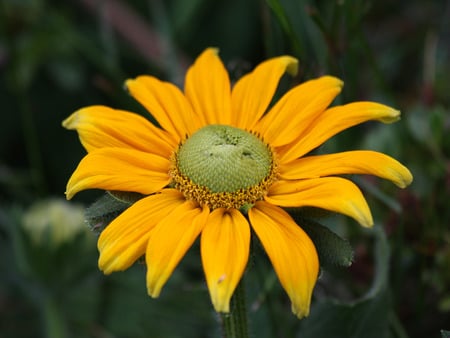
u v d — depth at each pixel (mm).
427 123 493
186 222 352
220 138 371
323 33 461
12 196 546
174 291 488
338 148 488
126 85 396
